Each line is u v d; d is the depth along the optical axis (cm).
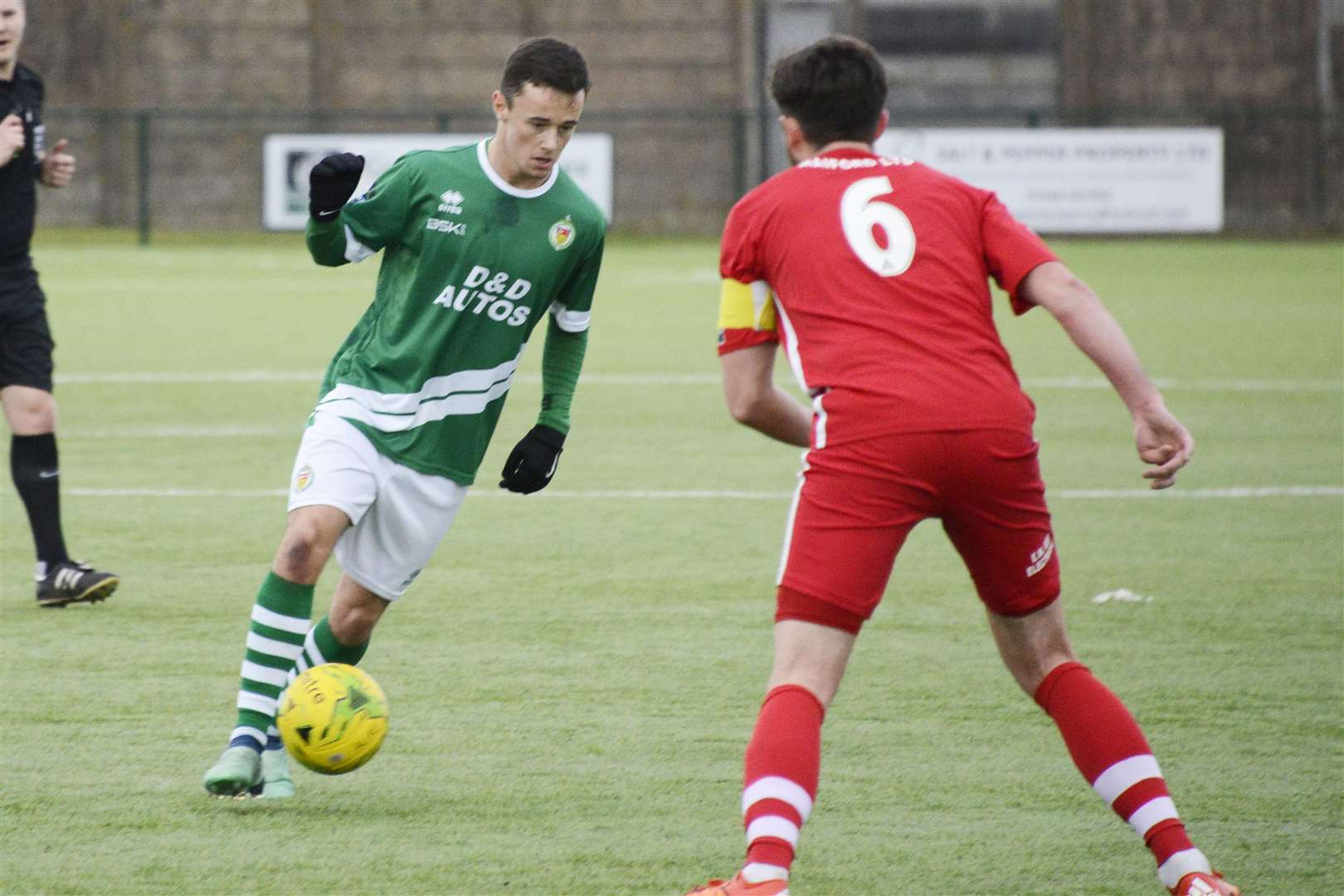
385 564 1557
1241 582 2506
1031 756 1697
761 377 1295
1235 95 11644
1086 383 4828
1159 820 1248
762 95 11669
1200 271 8869
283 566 1487
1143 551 2727
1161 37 11656
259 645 1495
